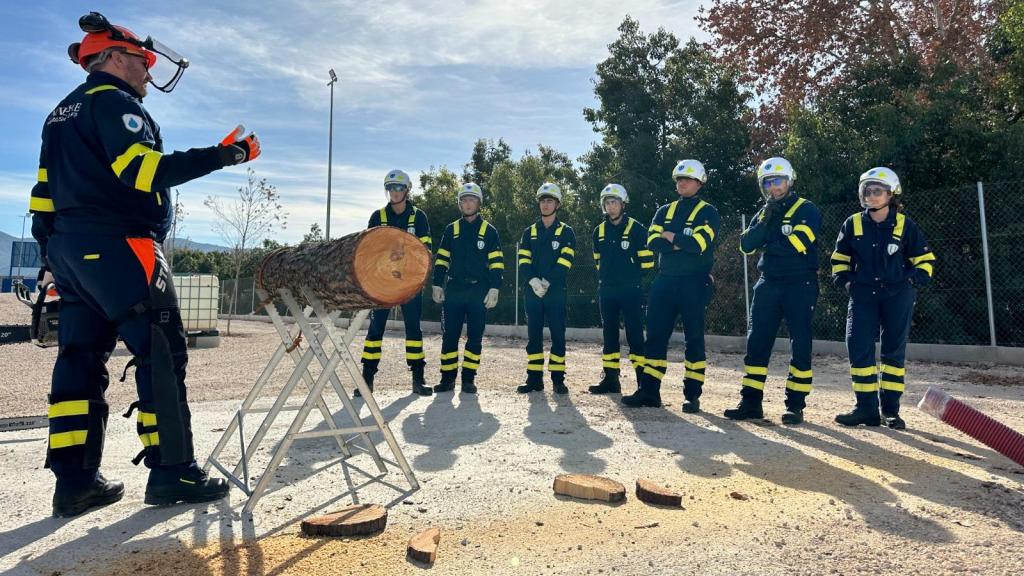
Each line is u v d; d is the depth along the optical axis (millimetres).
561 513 2846
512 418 5160
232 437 4426
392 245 2746
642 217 17984
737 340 11570
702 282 5527
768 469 3572
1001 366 8766
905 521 2705
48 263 2961
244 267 33562
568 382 7527
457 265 6746
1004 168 11336
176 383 2967
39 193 2980
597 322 15242
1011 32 12461
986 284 9367
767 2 18125
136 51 2961
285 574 2227
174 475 2994
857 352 4934
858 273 4996
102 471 3566
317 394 3012
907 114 12188
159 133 3119
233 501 3074
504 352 11297
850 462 3729
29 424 4566
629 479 3389
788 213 5066
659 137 19656
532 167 23781
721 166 18234
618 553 2391
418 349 6547
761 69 17984
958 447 4129
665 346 5730
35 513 2902
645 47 20125
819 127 12945
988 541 2469
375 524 2625
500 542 2514
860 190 5004
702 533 2588
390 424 4926
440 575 2213
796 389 4965
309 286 3027
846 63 17281
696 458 3836
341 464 3734
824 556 2344
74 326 2934
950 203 10141
